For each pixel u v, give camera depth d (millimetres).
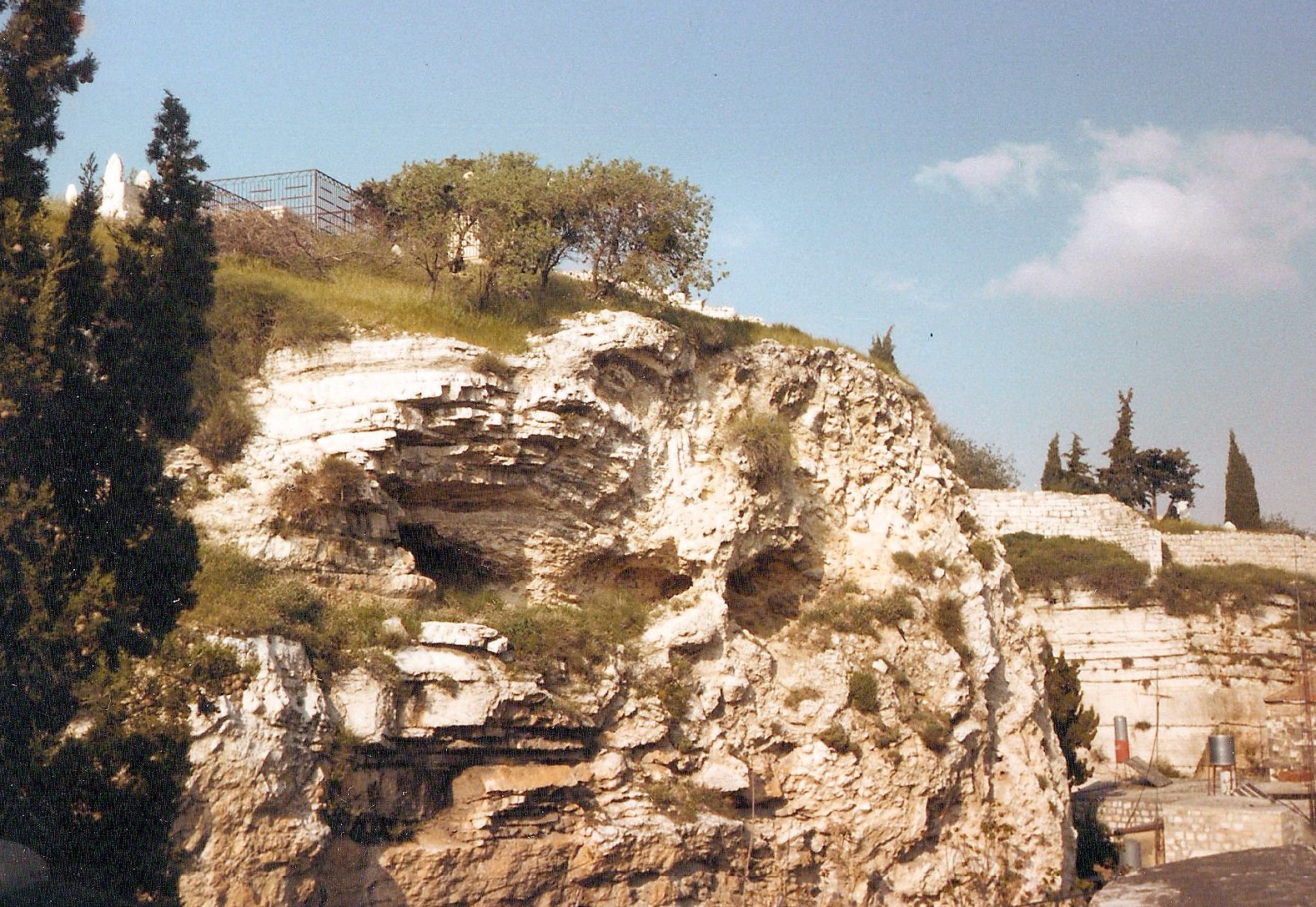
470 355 29016
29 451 19984
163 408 21656
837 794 31125
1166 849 38906
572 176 34625
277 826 22328
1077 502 53938
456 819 25969
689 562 31469
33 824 18578
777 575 33969
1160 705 49938
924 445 38438
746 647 31469
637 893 27641
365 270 34156
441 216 33594
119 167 35125
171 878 20109
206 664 22109
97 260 21047
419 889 24656
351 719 24422
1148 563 51812
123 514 20641
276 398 27891
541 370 29906
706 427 33031
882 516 35844
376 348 28734
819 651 32625
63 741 19516
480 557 29828
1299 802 41156
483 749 26406
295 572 25734
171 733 20500
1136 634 50781
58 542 19953
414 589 27312
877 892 31109
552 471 29812
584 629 29203
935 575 35219
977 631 35312
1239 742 49219
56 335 20156
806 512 34125
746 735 30703
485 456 28625
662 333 32125
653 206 34875
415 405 27812
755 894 29578
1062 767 37531
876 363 38906
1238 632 50469
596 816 27719
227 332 28188
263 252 33188
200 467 26266
